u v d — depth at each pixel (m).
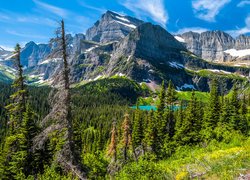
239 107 71.62
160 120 69.81
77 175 18.64
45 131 18.08
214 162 26.80
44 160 28.94
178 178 24.23
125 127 52.41
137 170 24.62
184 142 57.81
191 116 61.50
